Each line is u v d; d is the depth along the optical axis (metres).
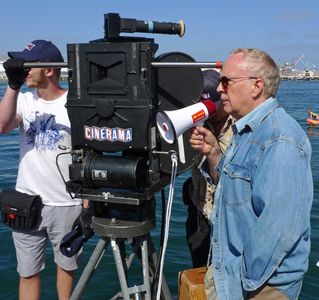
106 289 4.66
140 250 2.86
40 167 3.31
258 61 2.38
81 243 2.99
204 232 3.41
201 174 3.29
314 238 5.84
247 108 2.43
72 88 2.47
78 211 3.41
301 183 2.21
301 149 2.25
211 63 2.45
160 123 2.49
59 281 3.52
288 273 2.34
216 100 3.01
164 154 2.58
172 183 2.55
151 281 2.91
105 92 2.40
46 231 3.46
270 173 2.21
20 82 2.80
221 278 2.47
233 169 2.38
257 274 2.28
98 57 2.39
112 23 2.35
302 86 88.88
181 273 3.09
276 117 2.34
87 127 2.49
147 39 2.51
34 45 3.10
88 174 2.49
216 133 3.14
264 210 2.20
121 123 2.41
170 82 2.56
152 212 2.70
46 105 3.27
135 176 2.40
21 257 3.45
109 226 2.60
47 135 3.26
